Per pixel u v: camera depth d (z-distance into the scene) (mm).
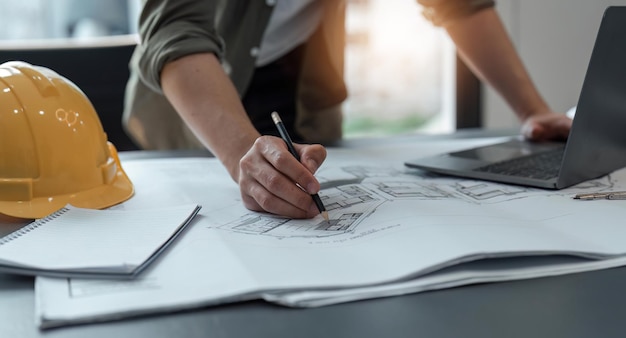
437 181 744
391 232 524
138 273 452
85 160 683
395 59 2273
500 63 1148
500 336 368
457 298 420
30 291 446
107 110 1478
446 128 2295
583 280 449
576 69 2148
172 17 833
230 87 782
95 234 532
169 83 788
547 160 824
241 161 632
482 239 490
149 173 825
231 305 413
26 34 2256
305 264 461
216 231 550
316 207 589
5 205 626
